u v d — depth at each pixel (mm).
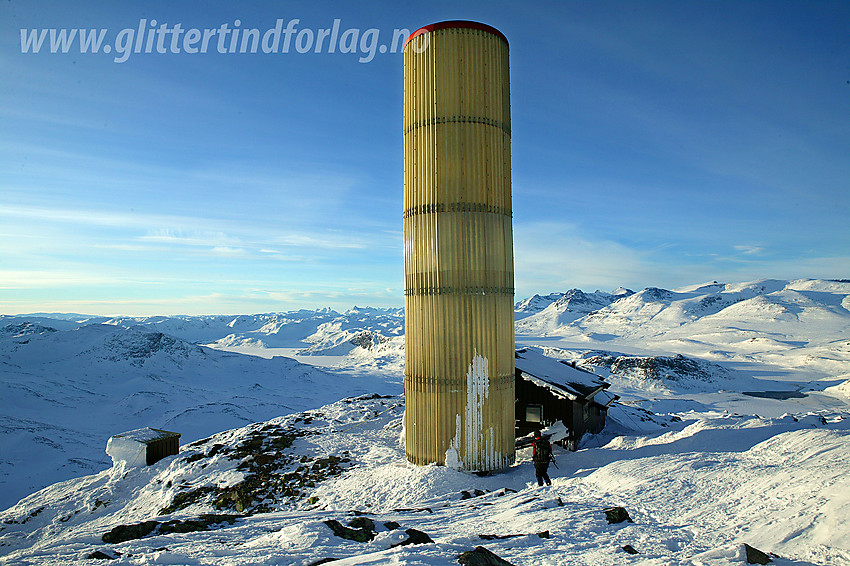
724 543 8805
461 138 20078
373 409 32219
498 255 20516
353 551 9211
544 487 16500
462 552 8125
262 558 8594
